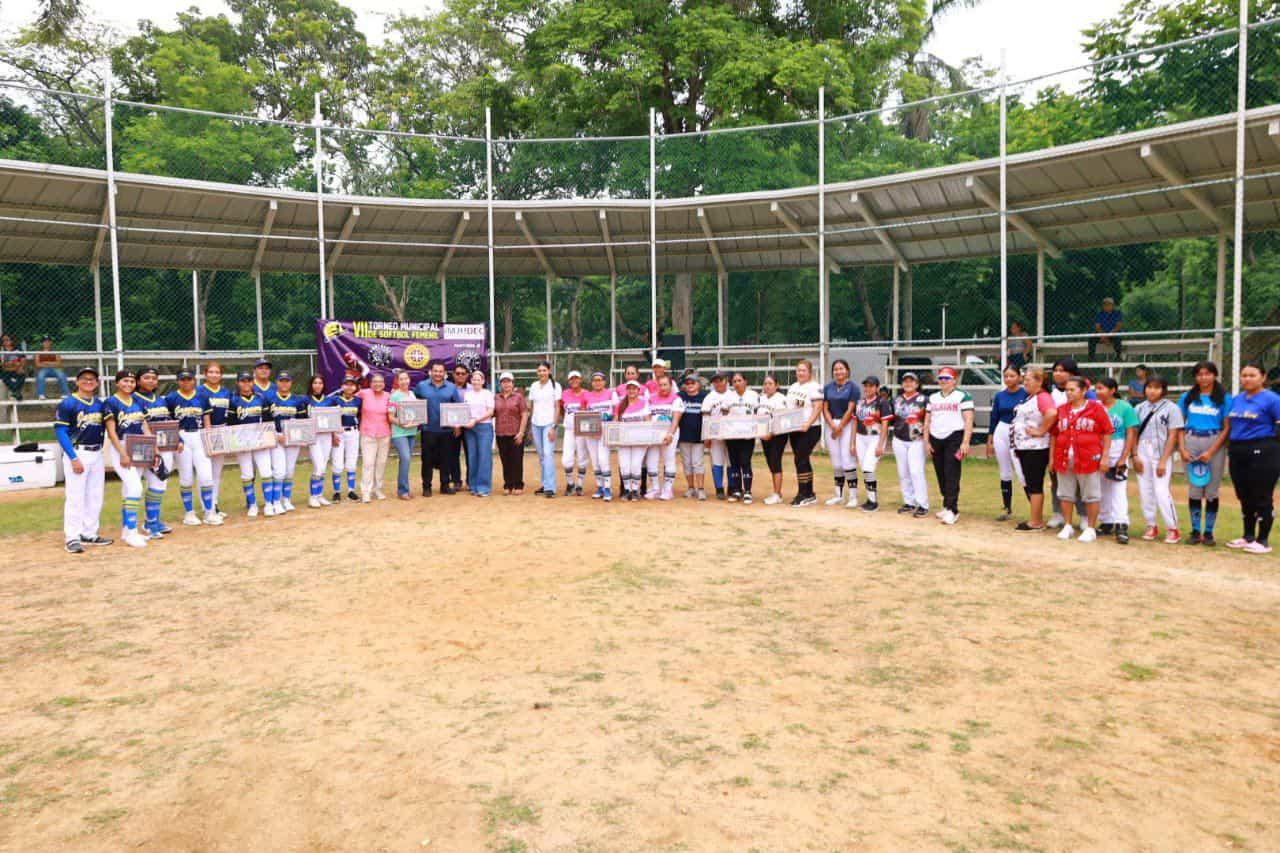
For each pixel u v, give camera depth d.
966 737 4.28
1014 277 28.81
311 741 4.31
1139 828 3.43
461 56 37.50
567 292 34.12
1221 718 4.50
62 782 3.95
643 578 7.64
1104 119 14.96
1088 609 6.54
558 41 25.55
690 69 24.81
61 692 5.07
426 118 36.34
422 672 5.30
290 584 7.61
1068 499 9.38
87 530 9.47
